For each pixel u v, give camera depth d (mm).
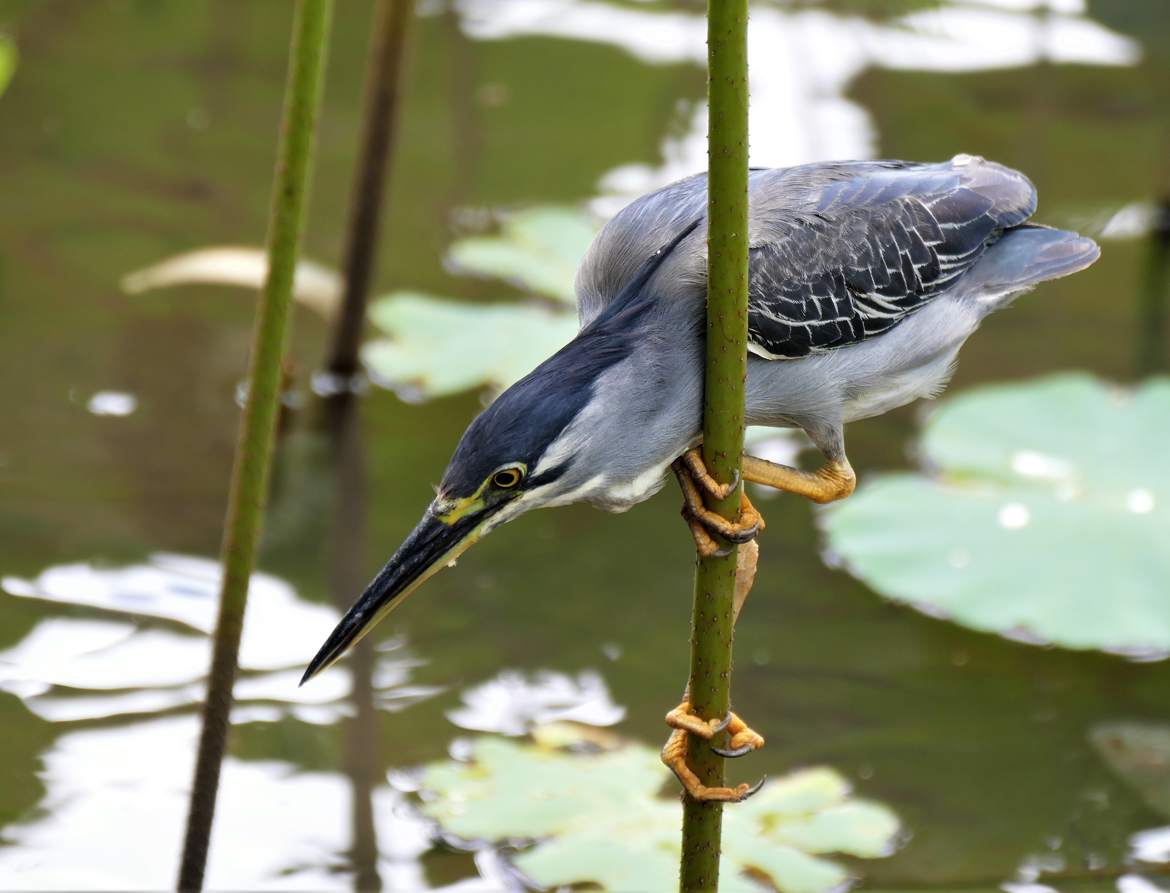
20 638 10469
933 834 9523
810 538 12148
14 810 9188
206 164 15711
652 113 16906
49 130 16031
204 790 8492
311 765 9719
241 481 8086
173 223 14781
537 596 11383
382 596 6836
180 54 17594
